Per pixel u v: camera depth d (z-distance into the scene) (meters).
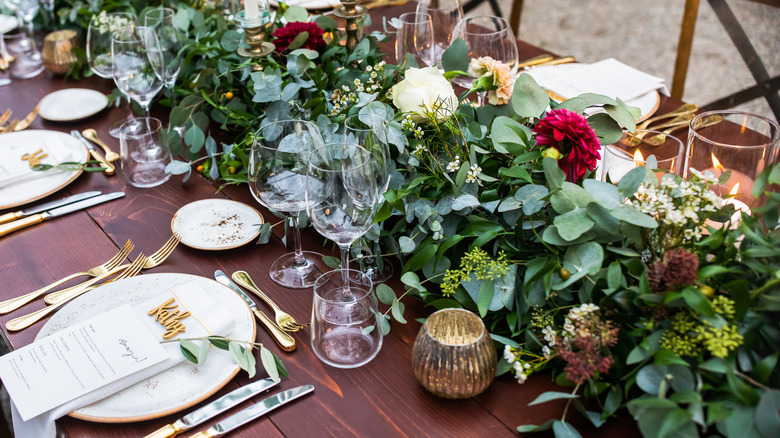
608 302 0.84
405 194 1.02
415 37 1.45
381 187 0.95
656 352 0.76
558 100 1.50
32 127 1.63
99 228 1.26
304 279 1.11
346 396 0.89
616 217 0.83
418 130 1.07
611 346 0.83
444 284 0.95
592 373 0.77
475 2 2.97
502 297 0.92
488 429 0.84
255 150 1.01
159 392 0.88
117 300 1.04
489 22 1.38
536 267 0.90
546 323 0.87
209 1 1.85
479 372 0.82
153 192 1.37
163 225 1.26
